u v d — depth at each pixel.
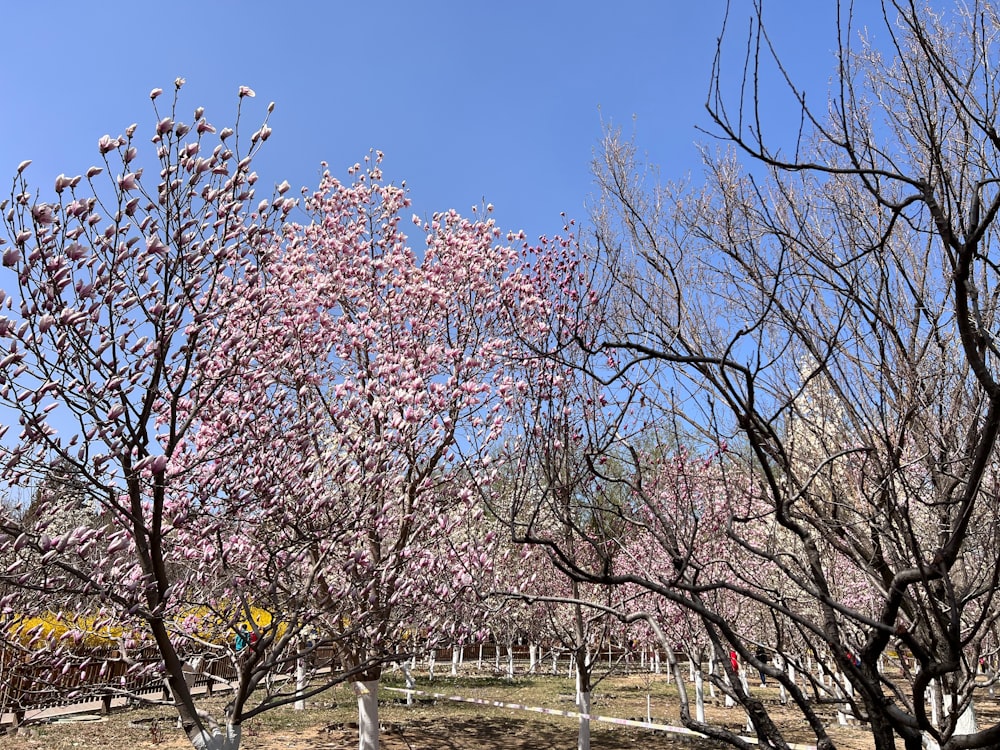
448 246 10.41
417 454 7.86
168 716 12.63
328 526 5.91
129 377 4.77
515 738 13.47
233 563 6.14
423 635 7.13
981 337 2.40
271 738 12.19
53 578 4.77
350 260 10.56
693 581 2.88
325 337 8.93
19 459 4.46
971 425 3.23
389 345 9.70
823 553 5.11
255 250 5.77
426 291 9.88
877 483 3.36
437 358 9.09
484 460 7.05
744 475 4.11
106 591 4.64
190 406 6.46
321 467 6.71
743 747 2.66
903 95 3.95
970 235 2.05
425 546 7.72
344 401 8.09
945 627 2.43
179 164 4.97
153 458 4.57
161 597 4.87
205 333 5.82
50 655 5.27
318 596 6.73
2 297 4.19
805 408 4.23
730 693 2.82
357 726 13.20
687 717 2.84
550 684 23.56
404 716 15.53
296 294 9.08
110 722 12.57
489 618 8.20
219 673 15.93
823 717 15.68
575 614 10.64
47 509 5.16
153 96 4.81
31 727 11.02
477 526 8.85
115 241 4.82
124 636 5.80
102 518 5.90
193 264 5.12
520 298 8.86
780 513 2.75
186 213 5.00
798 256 3.90
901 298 4.07
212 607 5.79
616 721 10.11
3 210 4.35
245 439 6.08
